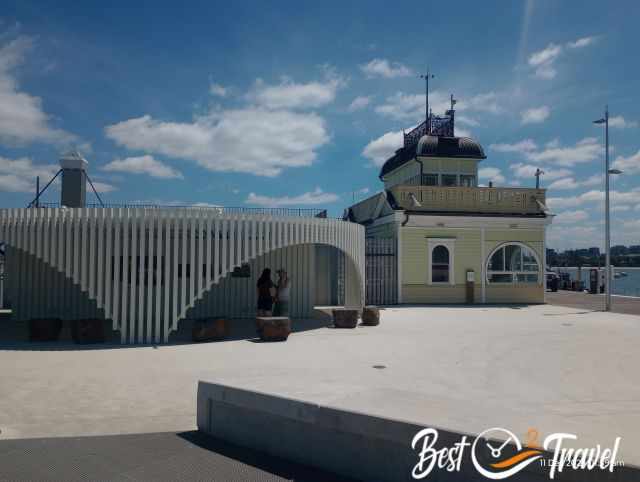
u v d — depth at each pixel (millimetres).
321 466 4527
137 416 6172
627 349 11234
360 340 12227
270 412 4887
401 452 4086
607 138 21203
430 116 27594
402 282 22594
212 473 4402
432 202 23312
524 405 6766
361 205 28625
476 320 16562
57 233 11391
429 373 8648
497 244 23391
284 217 13312
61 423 5891
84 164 17078
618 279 81250
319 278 23109
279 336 12055
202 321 12047
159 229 11758
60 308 16016
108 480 4234
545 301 23719
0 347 11000
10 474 4344
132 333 11648
